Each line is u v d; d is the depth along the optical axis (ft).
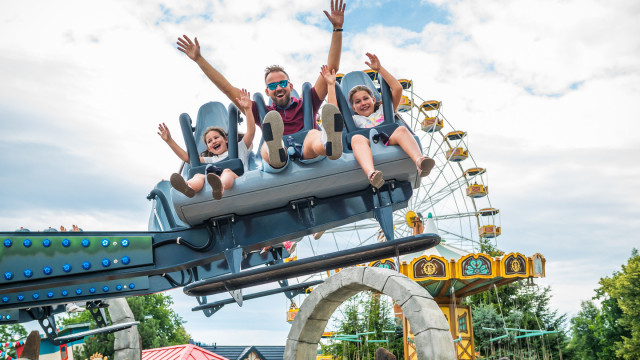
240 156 27.53
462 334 83.20
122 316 42.06
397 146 26.55
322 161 26.73
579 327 171.53
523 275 74.64
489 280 78.64
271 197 27.14
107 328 38.70
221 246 28.25
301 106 28.37
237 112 27.66
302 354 35.22
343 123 25.39
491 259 73.97
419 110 131.54
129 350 41.63
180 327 194.49
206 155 28.12
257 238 27.96
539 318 145.69
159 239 29.22
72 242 28.50
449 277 73.72
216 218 27.89
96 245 28.68
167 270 29.07
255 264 38.06
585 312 174.19
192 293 33.63
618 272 167.43
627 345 153.38
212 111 28.07
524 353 135.44
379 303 122.83
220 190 25.17
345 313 124.36
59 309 39.27
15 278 27.71
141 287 33.40
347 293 34.09
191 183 26.73
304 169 26.71
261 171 26.89
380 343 119.85
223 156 27.99
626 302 156.46
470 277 73.41
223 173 26.81
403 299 29.63
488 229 125.80
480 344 129.90
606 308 168.76
